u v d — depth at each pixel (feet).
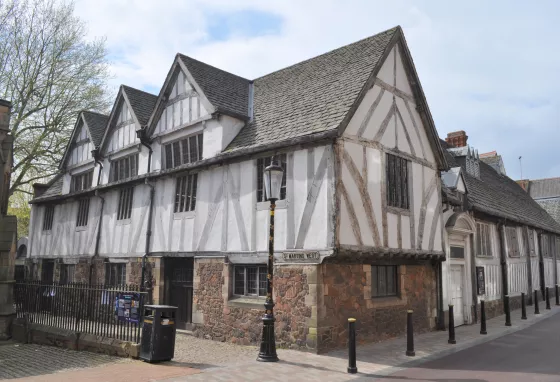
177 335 35.32
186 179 38.14
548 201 99.19
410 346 27.04
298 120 31.65
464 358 26.66
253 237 31.30
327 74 35.73
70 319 30.96
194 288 35.32
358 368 23.53
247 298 31.76
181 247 36.99
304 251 28.02
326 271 28.07
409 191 34.71
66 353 28.22
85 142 53.88
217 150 35.24
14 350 29.94
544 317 47.09
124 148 45.83
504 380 20.99
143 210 41.86
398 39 35.22
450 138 63.00
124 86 47.78
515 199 67.67
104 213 47.34
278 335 28.84
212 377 21.24
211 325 33.45
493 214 48.03
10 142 39.50
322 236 27.48
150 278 39.40
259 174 32.07
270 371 22.61
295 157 29.76
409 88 36.52
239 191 32.94
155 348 24.45
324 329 27.37
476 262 45.01
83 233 50.14
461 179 43.98
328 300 27.94
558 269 75.97
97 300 29.09
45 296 33.60
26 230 96.94
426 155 37.70
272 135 31.96
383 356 26.76
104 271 45.68
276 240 29.81
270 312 25.55
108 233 46.03
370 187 30.35
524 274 58.13
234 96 39.52
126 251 42.80
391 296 34.09
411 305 35.37
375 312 31.53
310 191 28.58
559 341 32.78
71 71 67.00
